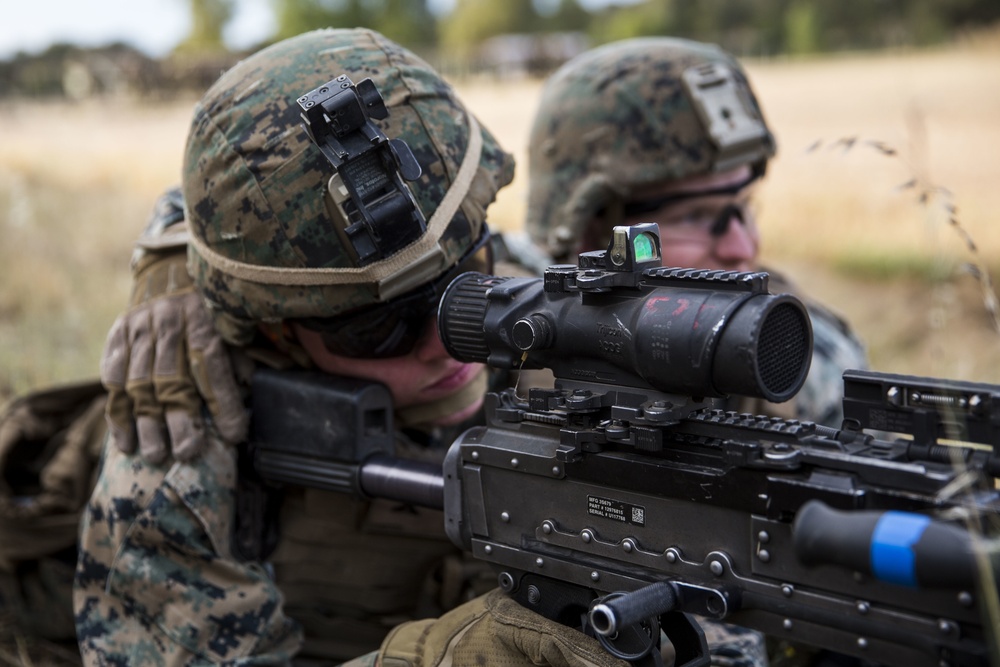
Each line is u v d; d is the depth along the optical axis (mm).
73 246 7594
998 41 23594
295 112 2023
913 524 1179
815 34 32844
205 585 2178
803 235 8766
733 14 45531
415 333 2127
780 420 1458
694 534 1517
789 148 12758
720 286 1441
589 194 3248
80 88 22672
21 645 2826
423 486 2029
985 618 1230
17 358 4605
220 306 2133
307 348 2229
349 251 1979
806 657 2420
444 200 2037
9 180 11031
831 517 1221
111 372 2268
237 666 2104
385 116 1963
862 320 6375
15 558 2834
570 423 1654
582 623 1724
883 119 14195
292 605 2455
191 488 2195
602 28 58031
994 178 9625
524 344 1629
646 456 1555
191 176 2119
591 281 1532
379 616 2439
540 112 3465
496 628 1797
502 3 61875
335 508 2365
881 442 1408
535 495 1717
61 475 2828
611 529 1619
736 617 1494
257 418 2277
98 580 2248
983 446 1366
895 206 9375
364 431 2148
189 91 22141
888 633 1334
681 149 3131
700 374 1419
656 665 1595
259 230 2021
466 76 26297
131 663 2158
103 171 12648
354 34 2154
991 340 5004
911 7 29984
